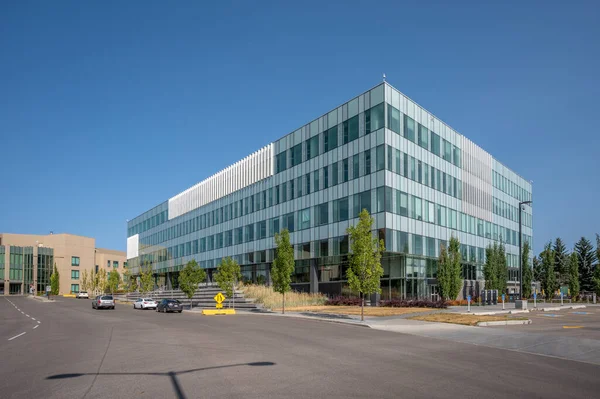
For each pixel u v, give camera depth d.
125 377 11.47
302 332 23.36
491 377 11.47
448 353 15.80
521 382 10.91
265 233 61.31
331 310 40.94
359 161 47.69
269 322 30.62
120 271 158.00
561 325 26.95
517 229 72.44
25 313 48.56
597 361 14.35
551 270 61.62
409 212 47.41
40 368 13.03
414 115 49.84
